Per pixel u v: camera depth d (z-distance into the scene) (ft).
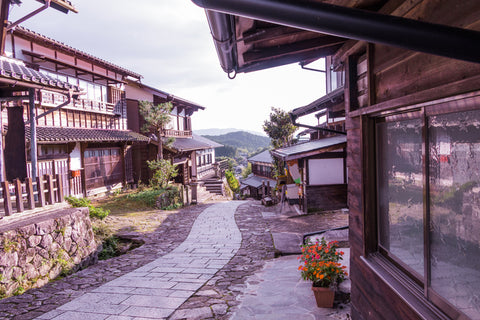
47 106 43.91
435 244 6.66
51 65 45.73
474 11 5.05
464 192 5.72
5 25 34.68
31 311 15.80
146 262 25.81
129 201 52.26
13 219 21.90
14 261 19.12
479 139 5.27
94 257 26.53
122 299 17.15
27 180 23.88
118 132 59.31
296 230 31.81
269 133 85.15
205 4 3.72
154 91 75.05
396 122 8.48
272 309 14.61
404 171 8.14
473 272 5.55
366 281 10.57
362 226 10.30
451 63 5.85
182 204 59.47
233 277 20.79
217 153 493.36
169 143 67.15
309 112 32.81
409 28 3.65
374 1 8.13
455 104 5.72
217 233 36.09
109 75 60.75
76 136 43.47
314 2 3.66
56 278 21.75
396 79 8.17
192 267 23.65
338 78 37.06
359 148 10.68
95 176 53.62
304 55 12.66
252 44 10.61
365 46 10.23
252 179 123.65
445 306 6.28
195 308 15.61
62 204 27.22
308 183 38.24
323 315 13.65
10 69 22.89
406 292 7.52
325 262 14.58
